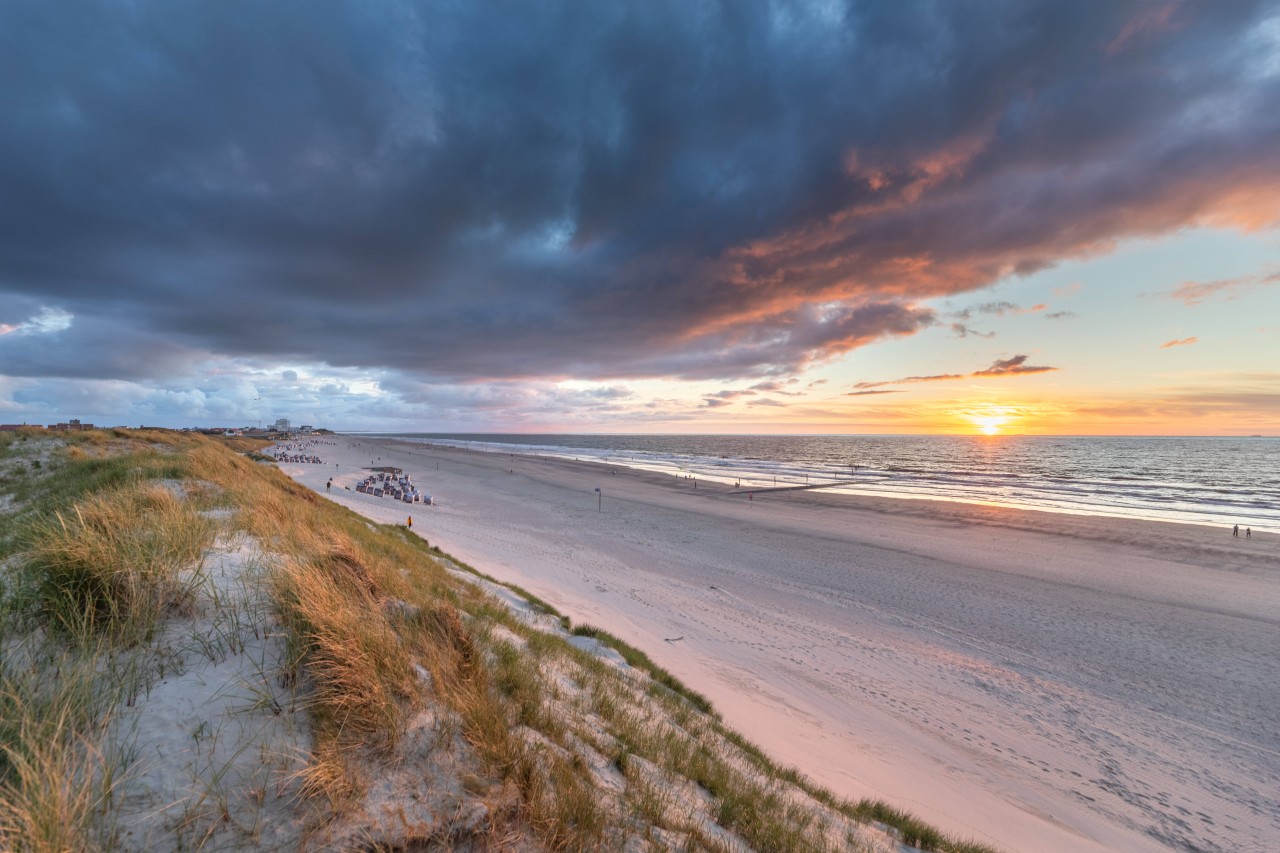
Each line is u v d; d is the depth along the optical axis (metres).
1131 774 10.48
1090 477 70.44
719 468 86.00
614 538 31.31
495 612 9.78
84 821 2.24
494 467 84.94
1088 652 16.36
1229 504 46.81
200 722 2.90
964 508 43.72
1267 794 10.05
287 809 2.54
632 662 10.62
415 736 3.27
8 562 4.14
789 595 20.94
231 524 6.62
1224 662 15.78
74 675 2.88
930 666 14.84
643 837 3.61
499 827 2.98
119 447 21.28
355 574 5.18
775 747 8.71
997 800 8.89
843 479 69.25
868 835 5.75
